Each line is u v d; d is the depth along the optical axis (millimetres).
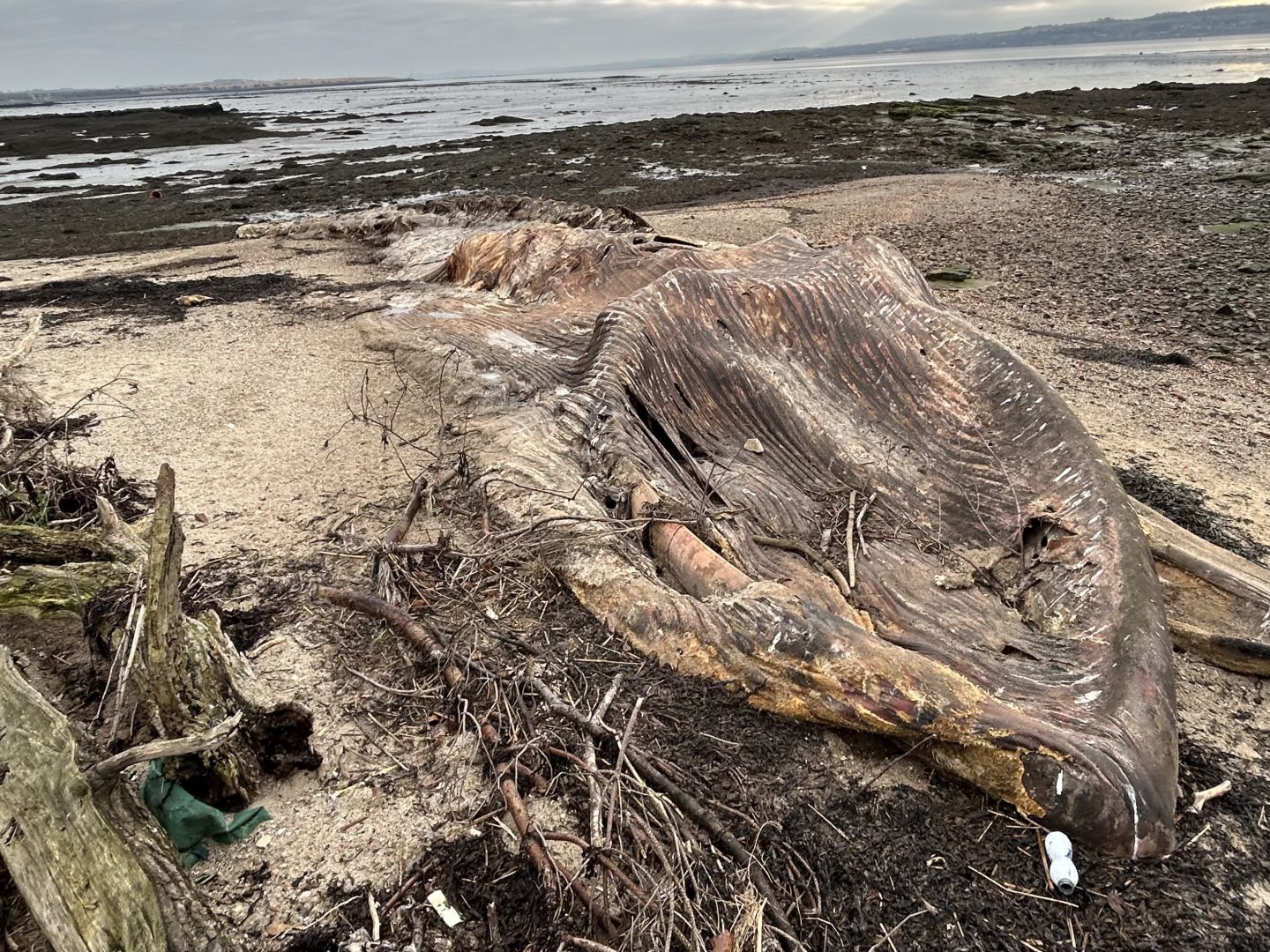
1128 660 3867
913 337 6125
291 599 4977
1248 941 3223
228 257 14953
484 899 3250
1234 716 4391
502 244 10617
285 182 25234
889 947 3166
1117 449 7375
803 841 3529
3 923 2824
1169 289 12141
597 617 4746
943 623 4574
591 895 3156
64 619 4508
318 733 3967
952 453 5613
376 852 3422
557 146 31562
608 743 3869
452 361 8078
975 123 32688
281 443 7082
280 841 3453
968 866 3459
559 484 5477
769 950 3066
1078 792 3406
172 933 2627
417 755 3879
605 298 8570
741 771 3812
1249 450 7348
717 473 5766
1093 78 76125
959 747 3684
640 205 20219
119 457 6797
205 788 3494
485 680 4121
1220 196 18391
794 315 6445
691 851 3342
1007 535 5070
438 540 5129
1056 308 11539
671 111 52312
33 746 2812
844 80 94812
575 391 6070
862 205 18953
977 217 17328
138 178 28094
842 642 3928
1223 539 5984
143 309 11453
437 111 64438
